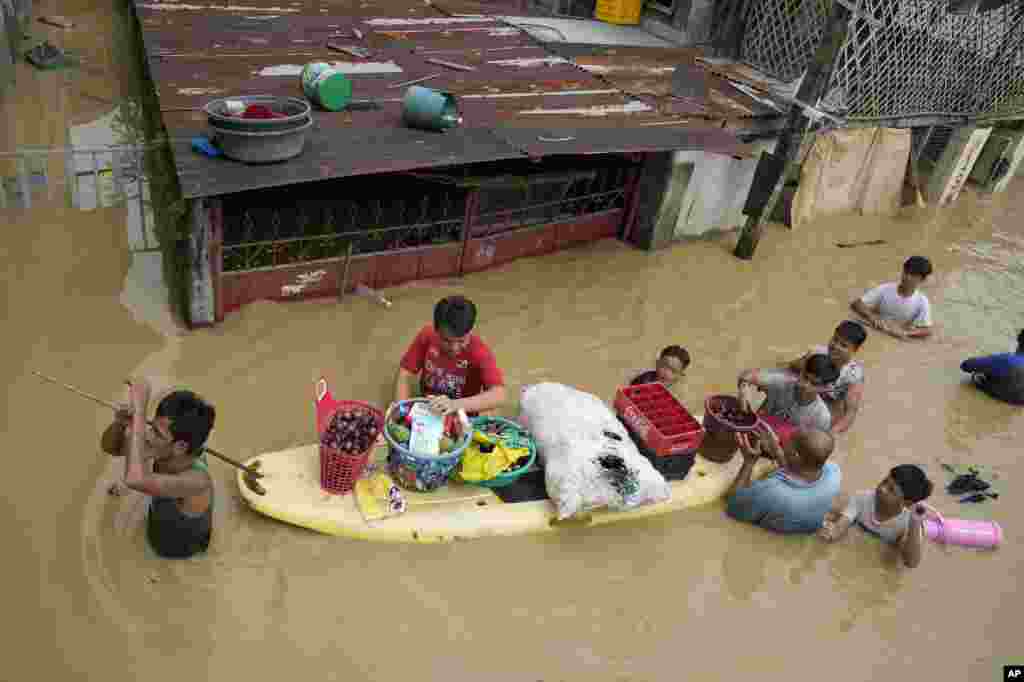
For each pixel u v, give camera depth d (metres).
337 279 6.43
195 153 5.31
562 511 4.65
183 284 6.02
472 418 5.06
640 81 8.30
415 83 7.16
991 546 5.34
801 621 4.63
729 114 7.84
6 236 6.46
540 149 6.23
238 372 5.53
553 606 4.40
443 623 4.19
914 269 7.21
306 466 4.72
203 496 4.05
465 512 4.67
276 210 6.06
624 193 8.03
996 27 9.45
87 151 6.25
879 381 6.89
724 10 9.57
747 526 5.16
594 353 6.51
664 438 4.93
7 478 4.47
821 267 8.60
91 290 6.03
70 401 5.03
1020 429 6.62
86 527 4.29
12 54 9.31
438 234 6.92
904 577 5.04
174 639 3.86
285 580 4.23
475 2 10.41
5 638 3.71
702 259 8.24
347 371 5.73
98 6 11.63
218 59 6.95
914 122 9.62
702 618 4.52
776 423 5.46
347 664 3.91
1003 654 4.65
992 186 11.59
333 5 8.99
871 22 7.91
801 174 8.95
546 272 7.49
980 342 7.72
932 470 5.99
